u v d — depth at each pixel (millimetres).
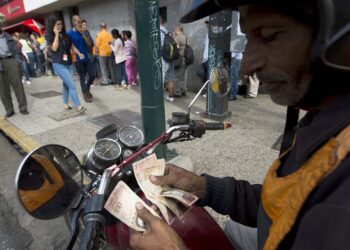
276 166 716
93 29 10219
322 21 432
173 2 6969
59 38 4930
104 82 8188
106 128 1519
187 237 1169
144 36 2389
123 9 8594
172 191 1087
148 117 2605
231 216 1144
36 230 2619
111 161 1254
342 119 500
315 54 456
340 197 426
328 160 477
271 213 643
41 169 1104
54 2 10320
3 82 5156
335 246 402
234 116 4672
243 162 3174
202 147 3568
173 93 5832
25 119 5176
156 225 828
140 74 2525
